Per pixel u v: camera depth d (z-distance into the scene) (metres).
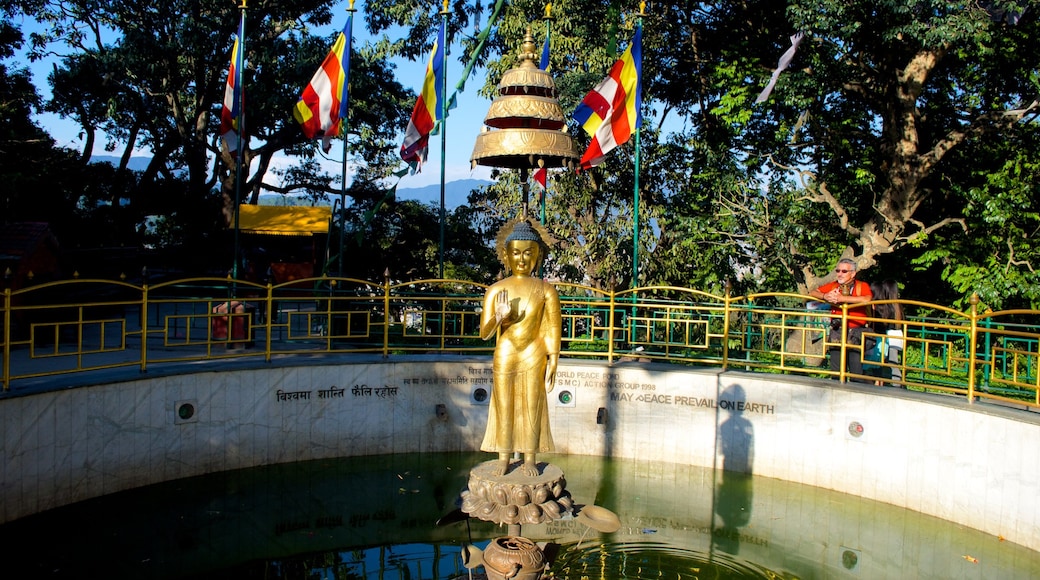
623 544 10.73
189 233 32.34
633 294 15.98
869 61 18.56
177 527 10.91
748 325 14.29
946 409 11.08
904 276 19.55
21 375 10.77
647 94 20.78
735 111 18.34
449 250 27.45
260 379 13.01
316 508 11.87
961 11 14.27
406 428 14.05
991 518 10.40
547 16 16.30
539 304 8.45
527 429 8.39
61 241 28.62
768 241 18.72
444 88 17.00
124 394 11.53
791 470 12.81
